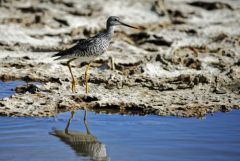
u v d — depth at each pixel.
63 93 14.88
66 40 22.94
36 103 13.93
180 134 12.04
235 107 14.18
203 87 16.22
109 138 11.76
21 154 10.64
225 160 10.44
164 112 13.60
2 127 12.29
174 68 18.28
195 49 21.52
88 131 12.25
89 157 10.55
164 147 11.15
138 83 16.47
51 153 10.73
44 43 22.64
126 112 13.80
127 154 10.72
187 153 10.80
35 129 12.25
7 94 15.20
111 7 30.83
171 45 22.50
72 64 18.81
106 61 18.78
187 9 32.38
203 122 12.96
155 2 31.45
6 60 19.23
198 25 27.98
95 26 26.08
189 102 14.45
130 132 12.18
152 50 22.02
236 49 21.80
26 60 19.31
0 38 22.61
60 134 11.98
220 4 33.09
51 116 13.20
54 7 30.06
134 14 30.14
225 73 17.88
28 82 16.81
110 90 15.70
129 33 24.84
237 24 28.66
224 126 12.65
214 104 14.25
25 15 27.48
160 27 27.06
